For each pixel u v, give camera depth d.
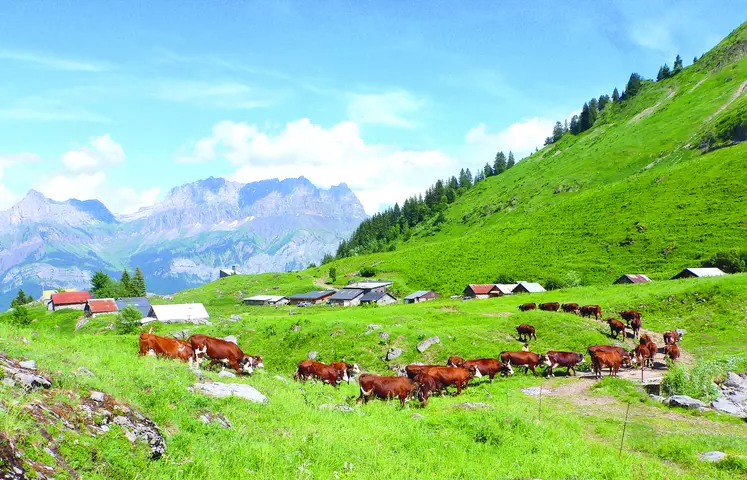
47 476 7.72
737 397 26.09
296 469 11.87
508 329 46.84
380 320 56.81
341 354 44.12
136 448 10.07
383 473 12.65
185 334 55.47
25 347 13.86
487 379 32.22
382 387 22.41
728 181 129.75
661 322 50.31
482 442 16.47
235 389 17.30
